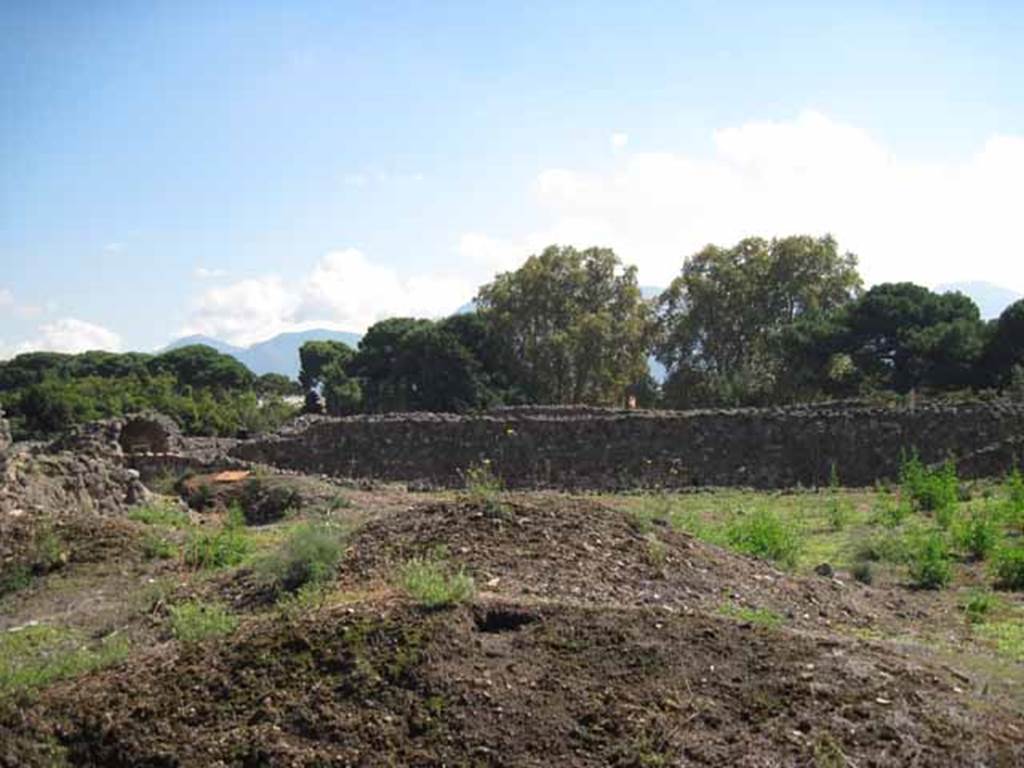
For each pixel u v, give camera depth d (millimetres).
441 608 8406
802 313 56156
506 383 58344
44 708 7902
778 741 6602
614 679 7387
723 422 30750
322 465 32750
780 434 30156
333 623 8266
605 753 6652
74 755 7441
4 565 15055
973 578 14336
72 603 13336
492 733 6883
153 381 57625
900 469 27812
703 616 8578
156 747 7258
